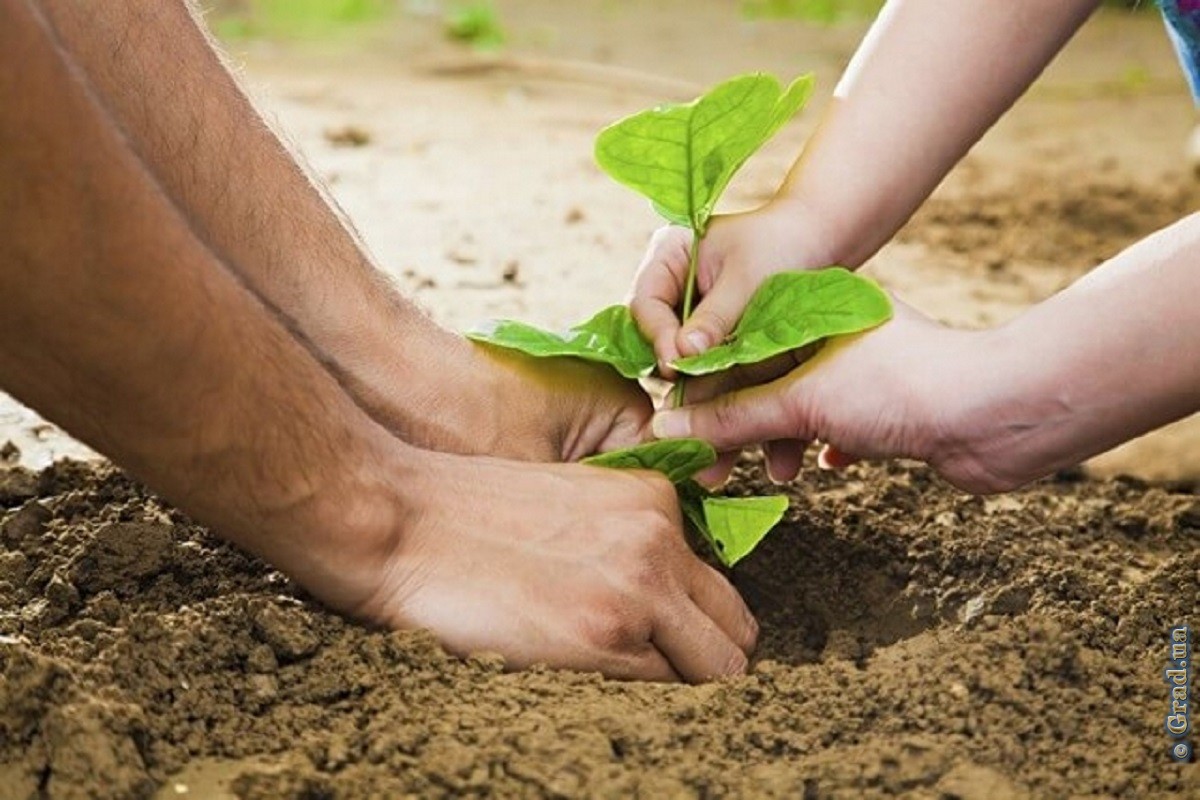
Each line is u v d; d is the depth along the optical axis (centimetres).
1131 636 127
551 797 113
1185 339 121
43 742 113
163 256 109
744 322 132
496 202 214
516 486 125
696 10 405
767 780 114
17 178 105
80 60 129
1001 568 137
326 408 118
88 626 123
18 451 147
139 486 137
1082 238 215
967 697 119
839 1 419
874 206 134
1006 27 131
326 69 310
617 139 131
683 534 133
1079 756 117
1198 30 134
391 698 118
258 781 113
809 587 141
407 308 136
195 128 132
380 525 120
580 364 137
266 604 122
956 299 189
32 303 107
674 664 127
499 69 314
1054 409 124
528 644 122
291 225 134
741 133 131
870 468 149
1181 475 154
